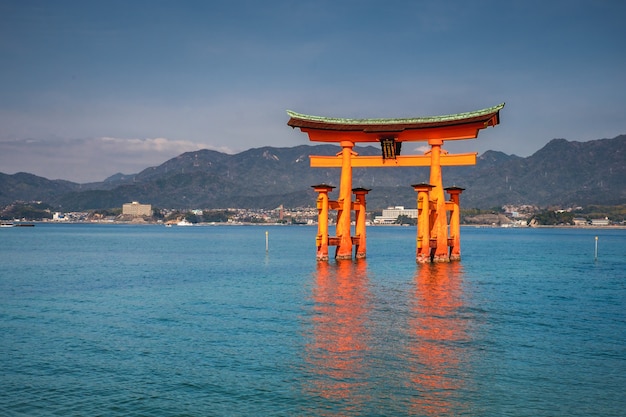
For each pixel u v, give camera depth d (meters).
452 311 41.59
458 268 75.00
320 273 68.62
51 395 23.52
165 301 46.59
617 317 39.84
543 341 32.22
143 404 22.58
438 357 28.67
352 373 26.11
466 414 21.61
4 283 60.59
